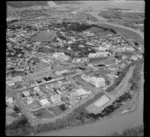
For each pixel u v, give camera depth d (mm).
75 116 126938
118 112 131000
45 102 139125
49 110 134375
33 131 111750
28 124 118250
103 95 151750
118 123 119750
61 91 156750
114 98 147500
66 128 115250
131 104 139625
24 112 131625
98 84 162625
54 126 115688
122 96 148625
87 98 147875
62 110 134375
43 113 131250
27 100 143500
